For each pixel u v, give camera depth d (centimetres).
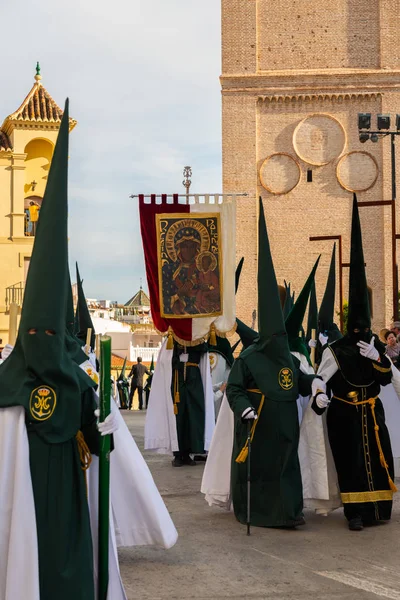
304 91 4494
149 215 1389
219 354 1448
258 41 4566
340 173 4472
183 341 1354
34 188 4378
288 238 4484
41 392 516
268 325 853
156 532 641
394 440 995
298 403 916
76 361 563
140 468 643
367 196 4462
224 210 1395
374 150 4475
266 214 4497
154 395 1370
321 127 4494
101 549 529
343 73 4472
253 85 4509
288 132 4509
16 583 488
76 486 525
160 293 1373
